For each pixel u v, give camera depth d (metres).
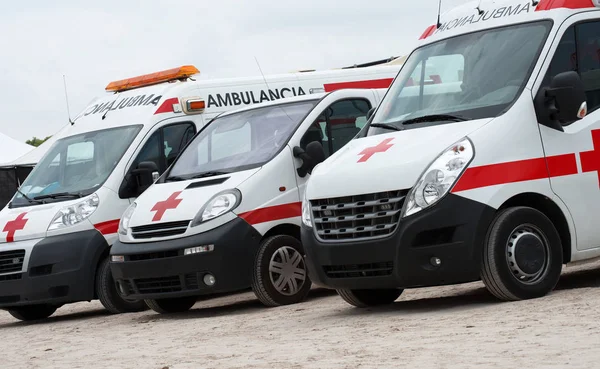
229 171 12.02
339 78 15.55
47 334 11.92
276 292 11.57
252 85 14.89
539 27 9.72
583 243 9.41
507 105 9.29
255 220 11.49
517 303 8.76
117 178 13.62
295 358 7.16
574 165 9.35
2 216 13.91
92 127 14.62
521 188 9.02
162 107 14.20
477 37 10.12
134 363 7.99
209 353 8.05
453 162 8.90
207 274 11.32
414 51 10.75
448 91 9.90
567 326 7.10
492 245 8.85
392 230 9.01
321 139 12.38
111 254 12.06
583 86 9.60
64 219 13.31
